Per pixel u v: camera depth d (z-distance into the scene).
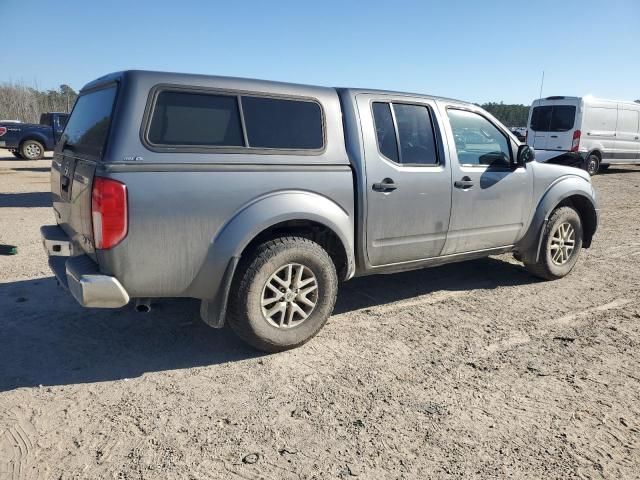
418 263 4.75
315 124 3.98
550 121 16.66
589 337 4.32
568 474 2.63
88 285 3.20
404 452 2.79
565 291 5.51
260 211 3.61
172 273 3.42
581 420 3.12
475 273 6.14
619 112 16.89
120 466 2.63
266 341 3.79
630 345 4.17
